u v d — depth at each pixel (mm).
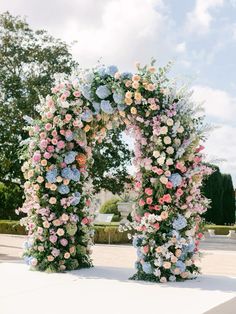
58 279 6164
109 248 14617
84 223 7230
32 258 6949
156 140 6270
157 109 6316
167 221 6242
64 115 6910
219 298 5070
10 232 19828
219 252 13945
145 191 6238
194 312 4410
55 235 6887
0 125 20312
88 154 7238
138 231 6504
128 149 20828
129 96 6363
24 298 4949
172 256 6113
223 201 25188
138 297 5070
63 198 6945
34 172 7020
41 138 6969
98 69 6820
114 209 26141
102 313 4344
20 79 21125
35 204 6918
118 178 20578
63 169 6914
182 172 6309
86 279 6207
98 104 6801
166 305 4691
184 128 6344
